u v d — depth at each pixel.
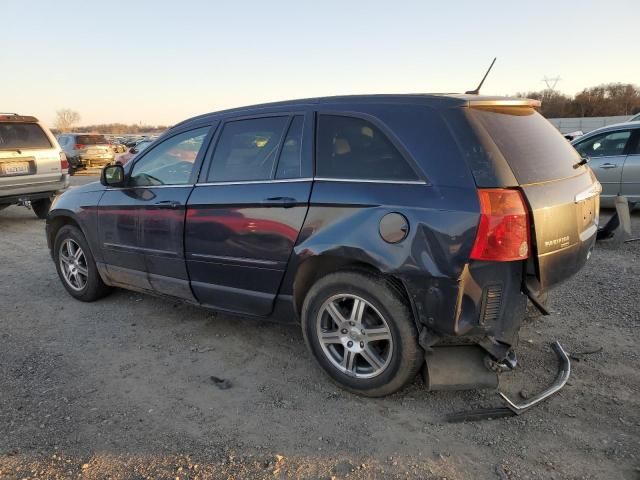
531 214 2.68
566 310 4.47
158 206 4.11
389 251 2.86
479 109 2.95
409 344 2.92
